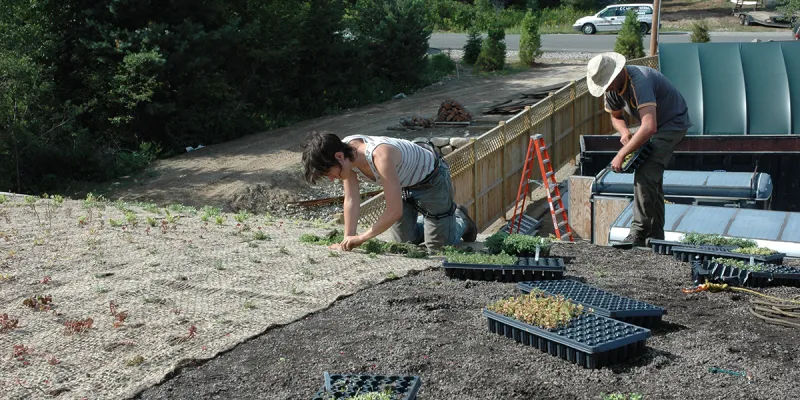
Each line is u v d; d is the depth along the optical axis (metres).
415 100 28.94
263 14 26.77
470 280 4.87
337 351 3.54
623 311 3.83
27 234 5.92
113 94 21.70
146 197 17.53
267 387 3.16
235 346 3.64
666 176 11.27
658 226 6.77
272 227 6.87
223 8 24.80
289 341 3.70
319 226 7.20
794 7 41.50
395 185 5.01
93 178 19.58
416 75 31.58
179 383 3.24
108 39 22.14
